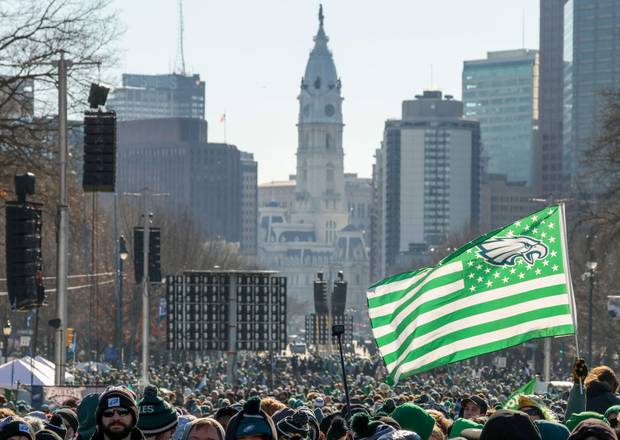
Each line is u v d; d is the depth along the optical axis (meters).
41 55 81.19
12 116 88.00
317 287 162.50
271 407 29.23
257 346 90.12
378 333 31.59
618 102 118.38
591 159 118.12
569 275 30.56
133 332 158.75
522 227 31.00
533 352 141.50
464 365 162.50
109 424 19.89
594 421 18.59
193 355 183.62
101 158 52.94
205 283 89.94
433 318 30.77
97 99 53.16
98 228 135.12
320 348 186.50
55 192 85.81
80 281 155.38
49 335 148.88
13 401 61.06
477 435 20.22
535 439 17.52
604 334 137.50
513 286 30.73
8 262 49.59
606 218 115.50
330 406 43.16
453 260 30.78
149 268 100.38
